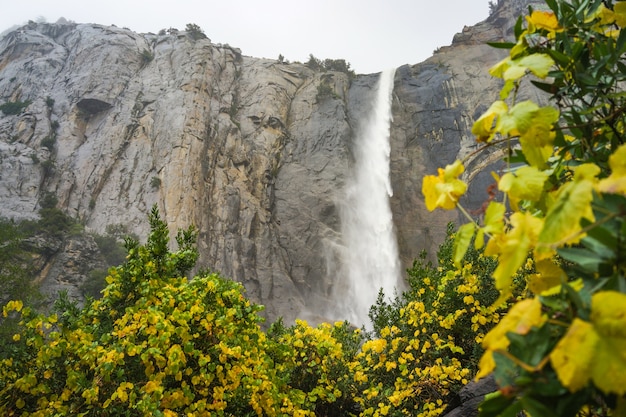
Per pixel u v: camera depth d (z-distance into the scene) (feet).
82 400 9.79
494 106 2.59
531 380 1.58
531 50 2.89
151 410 9.03
